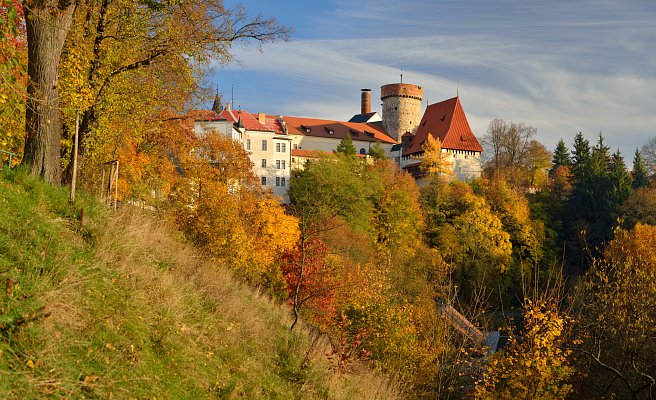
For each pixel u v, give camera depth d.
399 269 43.69
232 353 9.40
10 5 9.52
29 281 7.07
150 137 24.59
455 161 102.25
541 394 16.83
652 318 19.20
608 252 25.70
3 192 9.18
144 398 6.60
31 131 11.72
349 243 44.31
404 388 16.62
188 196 30.72
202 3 16.67
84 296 7.68
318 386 10.70
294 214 36.38
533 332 17.28
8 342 5.97
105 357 6.75
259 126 84.00
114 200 13.73
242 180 39.00
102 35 16.56
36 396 5.46
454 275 54.81
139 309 8.38
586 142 93.00
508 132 94.31
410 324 22.09
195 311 10.01
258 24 17.41
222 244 23.94
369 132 113.94
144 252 10.81
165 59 16.81
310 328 17.08
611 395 18.50
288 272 20.41
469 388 19.44
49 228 8.83
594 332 19.61
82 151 16.50
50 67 11.81
